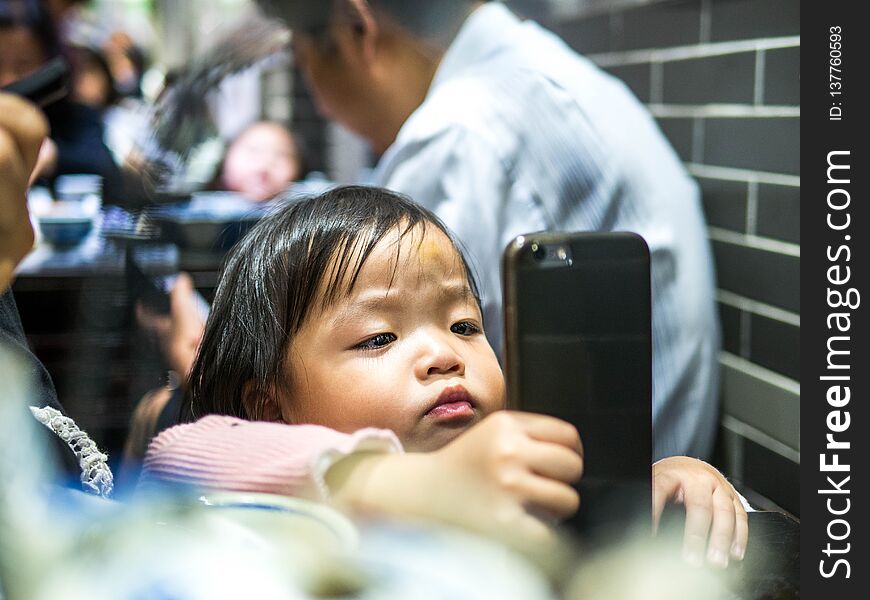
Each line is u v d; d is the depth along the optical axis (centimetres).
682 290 125
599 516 46
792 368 117
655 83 152
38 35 167
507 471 44
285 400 79
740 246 131
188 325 111
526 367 47
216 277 104
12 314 78
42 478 42
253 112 209
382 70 125
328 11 120
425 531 40
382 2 119
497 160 117
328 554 35
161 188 125
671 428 127
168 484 58
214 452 62
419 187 119
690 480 67
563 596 41
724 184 135
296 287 80
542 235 48
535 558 42
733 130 132
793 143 117
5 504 36
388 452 58
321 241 81
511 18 129
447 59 126
